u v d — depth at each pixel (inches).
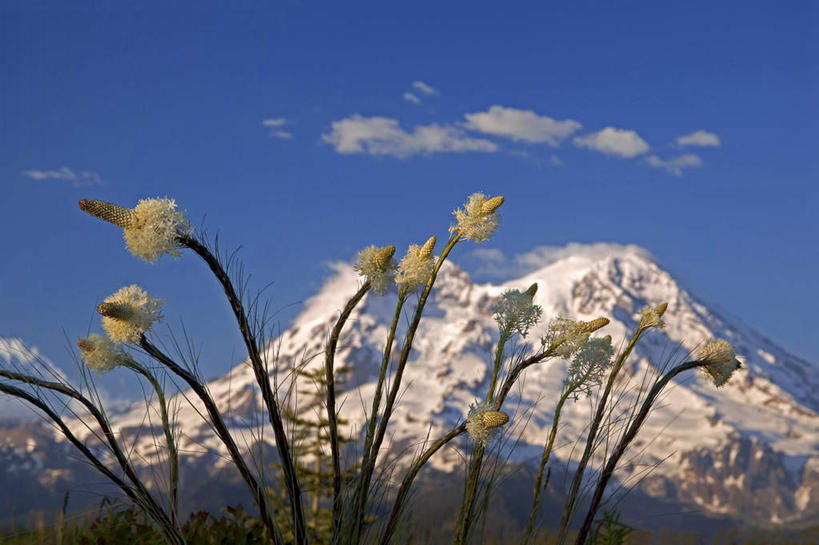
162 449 102.5
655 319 112.4
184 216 96.3
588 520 105.2
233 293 100.2
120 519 134.5
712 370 109.0
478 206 104.0
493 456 110.1
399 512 103.7
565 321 111.6
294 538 101.4
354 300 105.5
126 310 95.9
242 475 100.1
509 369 112.7
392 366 106.7
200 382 102.7
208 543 135.3
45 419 98.4
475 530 107.3
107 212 94.9
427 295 105.6
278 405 101.5
